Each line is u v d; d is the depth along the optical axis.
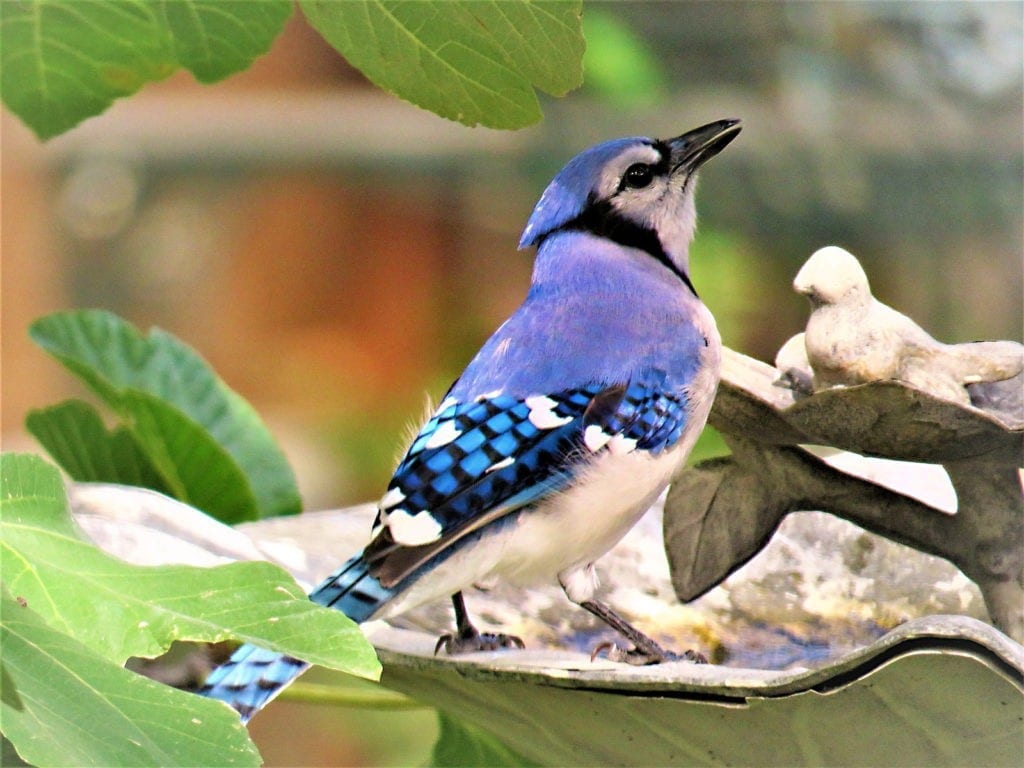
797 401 4.22
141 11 4.15
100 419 4.36
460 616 4.25
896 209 5.33
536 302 4.30
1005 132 5.24
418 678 4.21
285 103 5.76
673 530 4.28
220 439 4.38
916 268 5.48
